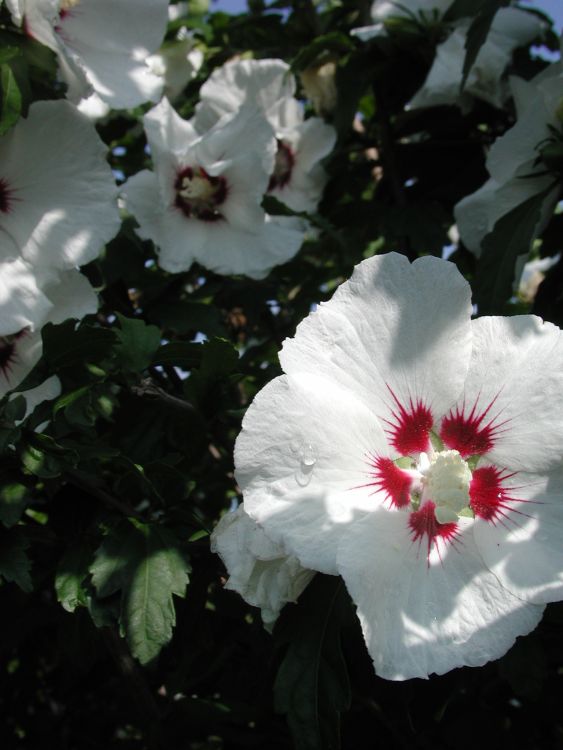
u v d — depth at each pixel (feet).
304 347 0.77
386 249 1.73
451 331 0.78
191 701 1.06
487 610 0.73
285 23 1.69
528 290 1.94
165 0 1.16
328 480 0.74
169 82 1.59
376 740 1.11
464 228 1.26
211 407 0.98
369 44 1.49
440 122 1.50
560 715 1.19
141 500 1.19
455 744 1.15
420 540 0.76
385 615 0.71
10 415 0.87
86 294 1.05
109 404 0.97
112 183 1.05
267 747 1.08
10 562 0.86
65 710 1.51
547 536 0.76
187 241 1.28
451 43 1.39
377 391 0.78
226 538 0.78
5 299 0.98
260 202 1.29
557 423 0.77
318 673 0.78
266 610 0.78
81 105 1.38
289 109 1.47
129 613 0.83
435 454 0.80
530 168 1.17
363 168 1.58
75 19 1.14
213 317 1.27
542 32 1.51
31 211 1.03
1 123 0.95
